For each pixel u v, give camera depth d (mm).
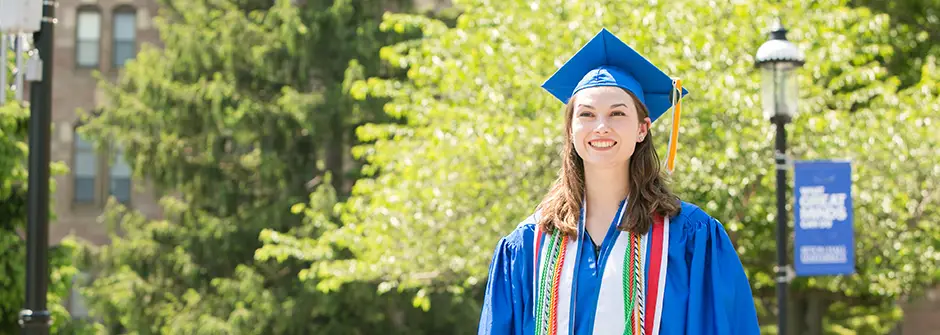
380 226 13172
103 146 22359
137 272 21609
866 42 15102
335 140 21609
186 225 21875
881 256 12766
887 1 16797
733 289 3350
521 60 12531
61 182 28125
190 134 21875
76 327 16969
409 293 20062
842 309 17562
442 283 14945
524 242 3512
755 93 11953
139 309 21109
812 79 13336
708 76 11953
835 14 12922
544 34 12617
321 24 21469
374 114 21078
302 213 21422
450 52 13672
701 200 11734
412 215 12914
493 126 12180
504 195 12320
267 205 21875
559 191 3512
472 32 14195
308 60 21359
